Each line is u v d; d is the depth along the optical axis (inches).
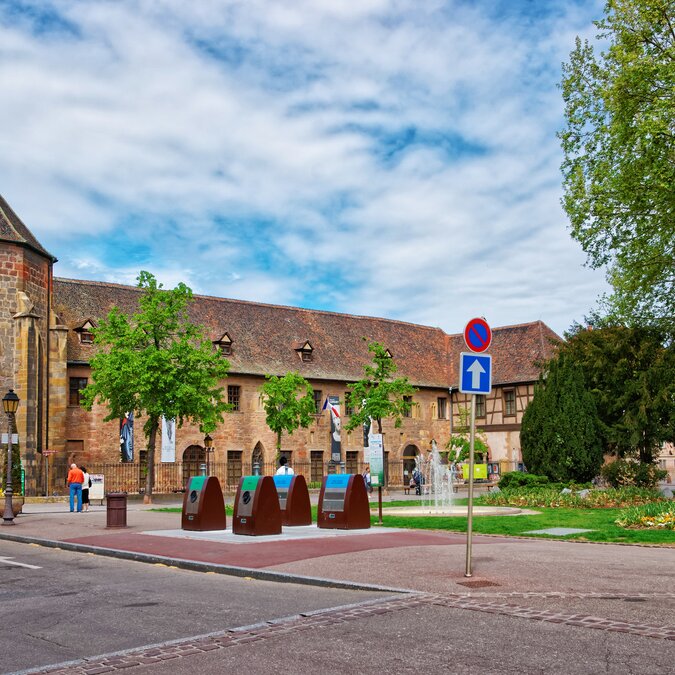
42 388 1605.6
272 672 245.8
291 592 395.5
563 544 578.9
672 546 560.4
